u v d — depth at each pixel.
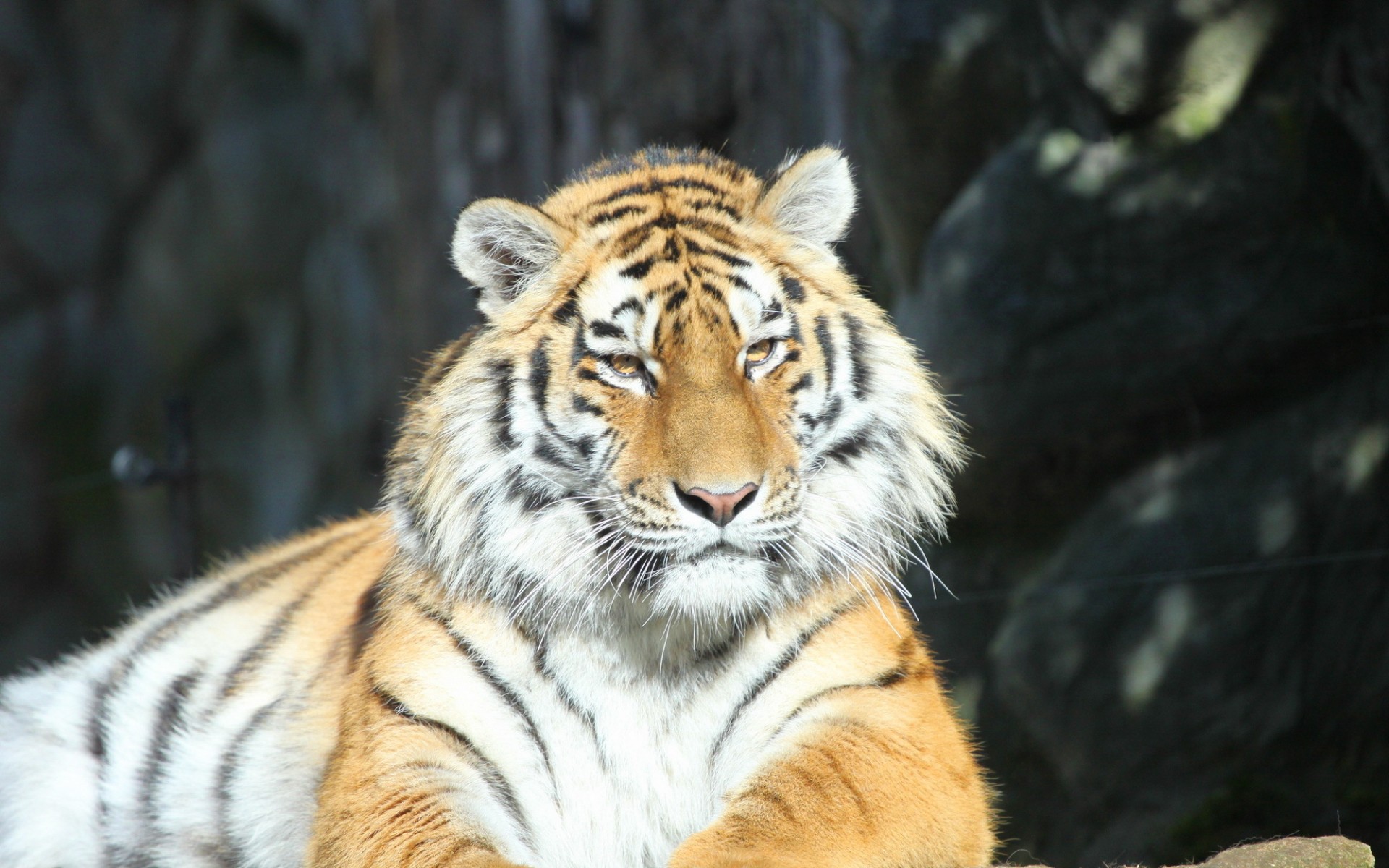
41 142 29.56
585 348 6.52
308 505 26.55
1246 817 10.23
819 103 13.15
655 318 6.42
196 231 29.11
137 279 29.80
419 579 6.74
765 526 6.23
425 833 5.93
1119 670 10.81
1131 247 10.79
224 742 8.11
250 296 28.98
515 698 6.52
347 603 8.10
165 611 9.38
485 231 6.75
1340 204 10.24
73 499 29.17
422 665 6.48
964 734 7.07
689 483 6.10
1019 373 11.14
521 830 6.41
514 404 6.61
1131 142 10.95
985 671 11.64
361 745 6.41
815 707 6.48
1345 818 9.95
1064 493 11.42
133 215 30.06
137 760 8.58
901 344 7.05
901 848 5.93
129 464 11.63
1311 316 10.27
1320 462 10.25
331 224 27.58
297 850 7.60
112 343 29.88
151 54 29.50
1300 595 10.25
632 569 6.39
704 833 5.69
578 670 6.56
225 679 8.43
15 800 8.89
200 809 8.14
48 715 9.07
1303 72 10.33
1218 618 10.48
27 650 28.75
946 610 11.82
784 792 5.86
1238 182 10.48
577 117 15.79
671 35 14.19
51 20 29.61
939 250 11.57
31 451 29.28
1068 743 11.01
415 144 17.91
